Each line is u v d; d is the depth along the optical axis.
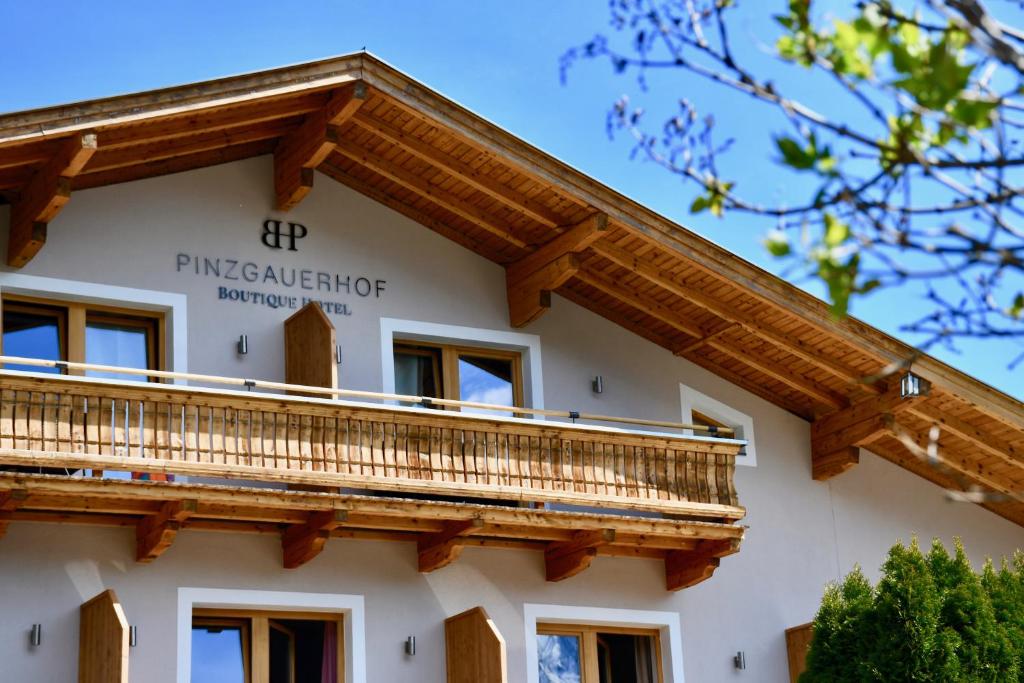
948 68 3.63
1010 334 3.79
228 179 15.52
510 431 14.71
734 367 17.62
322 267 15.74
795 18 3.91
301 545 13.95
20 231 13.96
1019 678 13.90
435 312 16.22
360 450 13.88
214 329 14.91
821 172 3.80
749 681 16.42
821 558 17.47
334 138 14.82
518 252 16.61
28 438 12.45
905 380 16.23
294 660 14.25
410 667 14.52
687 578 16.06
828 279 3.83
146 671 13.30
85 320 14.52
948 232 3.74
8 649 12.81
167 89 13.48
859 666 14.12
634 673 16.12
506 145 14.88
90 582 13.30
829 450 17.69
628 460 15.33
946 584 14.45
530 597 15.45
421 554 14.89
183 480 14.10
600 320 17.25
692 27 3.97
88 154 13.01
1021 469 17.72
